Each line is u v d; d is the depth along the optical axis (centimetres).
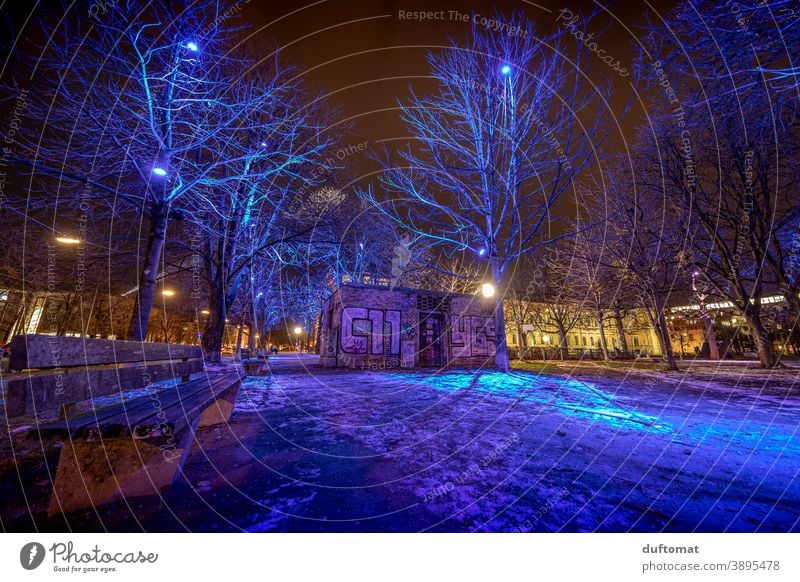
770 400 575
